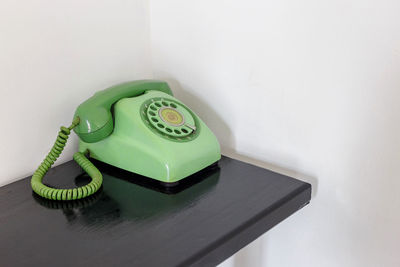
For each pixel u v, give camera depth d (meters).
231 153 1.03
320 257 0.96
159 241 0.67
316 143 0.89
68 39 0.91
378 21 0.76
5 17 0.81
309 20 0.83
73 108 0.95
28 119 0.88
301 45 0.85
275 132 0.94
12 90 0.85
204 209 0.76
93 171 0.86
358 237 0.90
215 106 1.02
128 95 0.90
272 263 1.05
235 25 0.93
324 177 0.90
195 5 0.98
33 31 0.85
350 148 0.85
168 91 0.98
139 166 0.85
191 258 0.63
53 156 0.87
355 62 0.80
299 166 0.93
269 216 0.75
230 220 0.72
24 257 0.65
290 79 0.89
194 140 0.86
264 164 0.98
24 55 0.85
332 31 0.81
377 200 0.85
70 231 0.71
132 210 0.76
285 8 0.85
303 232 0.97
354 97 0.82
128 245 0.67
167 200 0.79
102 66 0.99
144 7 1.04
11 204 0.80
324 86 0.85
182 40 1.03
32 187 0.83
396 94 0.78
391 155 0.81
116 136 0.87
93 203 0.79
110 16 0.98
